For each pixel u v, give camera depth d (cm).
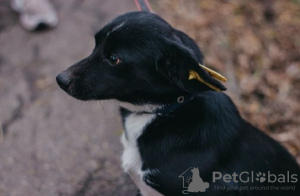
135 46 111
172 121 115
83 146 143
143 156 117
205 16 177
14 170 138
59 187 136
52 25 168
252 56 170
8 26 168
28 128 145
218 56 167
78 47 164
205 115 115
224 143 115
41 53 162
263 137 121
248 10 182
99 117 149
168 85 112
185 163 114
